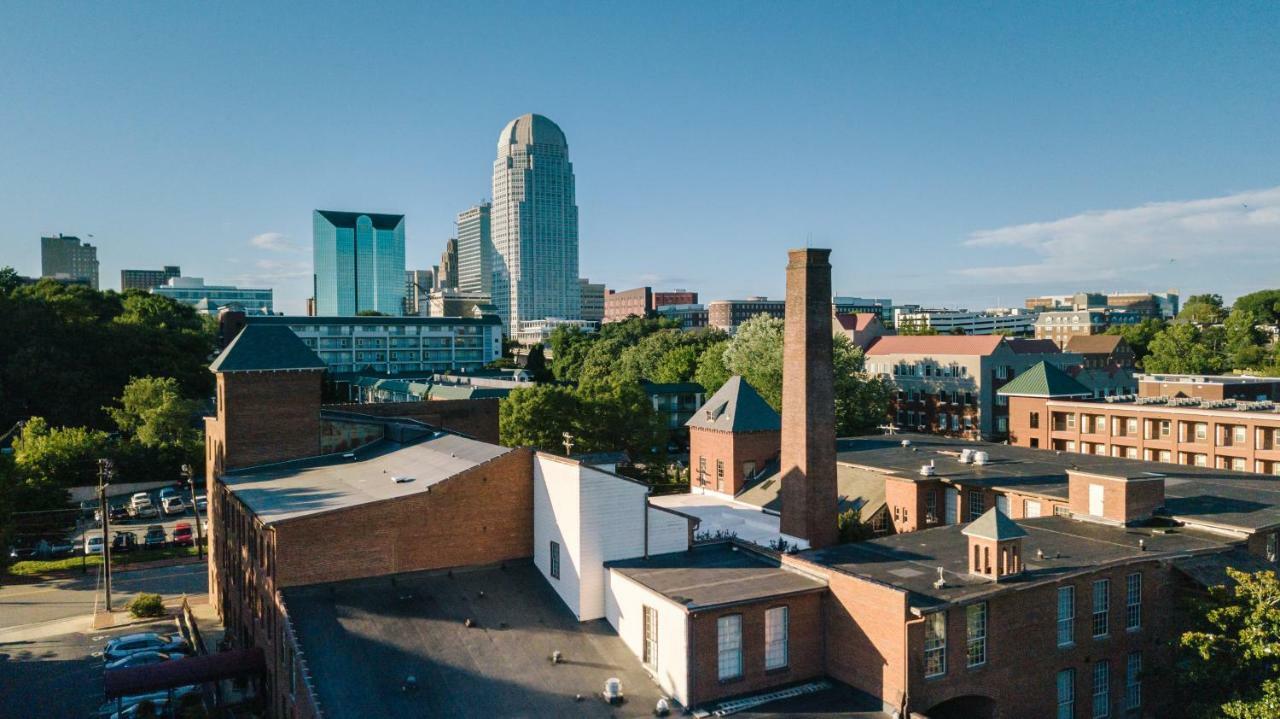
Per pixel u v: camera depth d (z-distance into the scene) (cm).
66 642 5794
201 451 10675
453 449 5328
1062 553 4169
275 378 5909
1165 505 4912
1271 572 3600
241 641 5219
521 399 9062
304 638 3806
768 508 6444
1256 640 3344
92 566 7669
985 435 12781
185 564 7800
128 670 4284
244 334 5950
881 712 3491
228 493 5569
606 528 4288
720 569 4166
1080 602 3897
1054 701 3834
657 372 15862
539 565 4650
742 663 3656
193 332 13612
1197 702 3606
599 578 4262
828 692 3703
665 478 9212
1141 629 4097
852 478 6688
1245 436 8519
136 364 12094
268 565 4331
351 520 4269
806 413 5253
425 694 3494
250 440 5856
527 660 3825
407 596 4259
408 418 7000
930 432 13562
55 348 11406
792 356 5375
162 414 10538
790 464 5369
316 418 6075
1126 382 13450
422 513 4441
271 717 4269
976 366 12800
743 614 3659
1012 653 3709
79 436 9869
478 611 4200
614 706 3525
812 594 3819
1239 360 15050
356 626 3947
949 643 3525
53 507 8206
